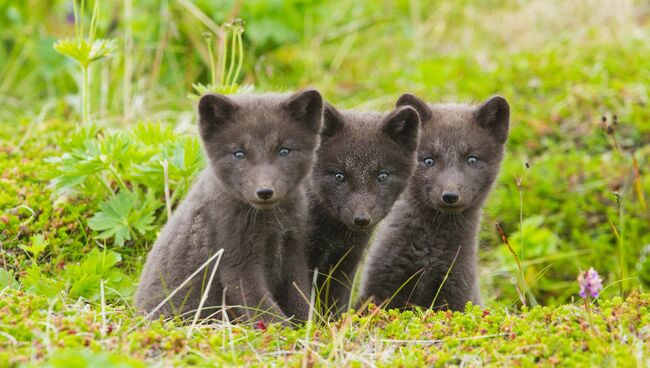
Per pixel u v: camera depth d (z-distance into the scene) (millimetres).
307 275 10664
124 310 10289
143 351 8070
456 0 24500
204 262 10336
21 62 19750
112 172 12641
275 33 19672
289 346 8727
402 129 10773
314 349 8695
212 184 10375
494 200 16453
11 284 11070
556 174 17281
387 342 8789
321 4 20844
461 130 11672
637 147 17812
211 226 10242
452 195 11070
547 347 8227
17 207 12805
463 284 11875
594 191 17047
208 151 10211
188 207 10703
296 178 10078
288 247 10422
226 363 8031
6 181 13422
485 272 15453
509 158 17828
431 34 23266
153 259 10977
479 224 12172
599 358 7941
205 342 8539
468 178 11453
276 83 19781
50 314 8633
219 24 19062
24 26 20078
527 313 9352
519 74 20094
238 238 10000
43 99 19219
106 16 18734
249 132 9961
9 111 18219
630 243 15805
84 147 12844
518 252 15539
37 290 10594
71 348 7848
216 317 10406
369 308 9883
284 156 10023
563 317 8938
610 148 17812
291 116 10156
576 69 20000
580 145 18172
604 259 15742
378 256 12000
